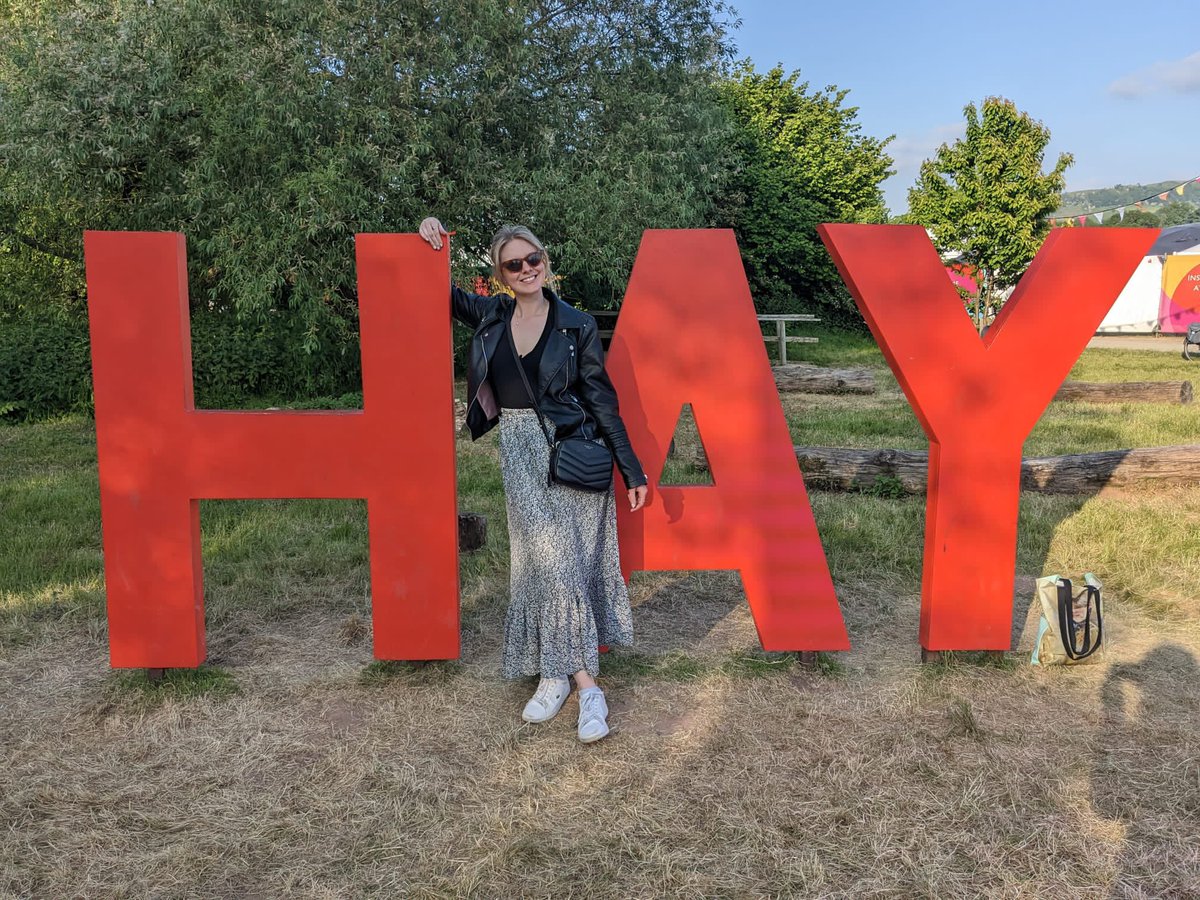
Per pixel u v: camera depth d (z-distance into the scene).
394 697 3.00
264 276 7.44
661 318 3.04
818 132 21.98
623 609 2.98
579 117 9.38
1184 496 5.54
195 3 7.43
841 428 8.66
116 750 2.68
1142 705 2.89
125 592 3.04
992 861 2.12
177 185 8.45
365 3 7.62
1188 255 23.97
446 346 2.91
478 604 3.93
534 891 2.03
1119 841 2.19
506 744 2.68
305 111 7.34
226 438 2.96
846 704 2.91
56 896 2.04
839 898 2.00
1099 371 13.85
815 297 21.19
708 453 3.10
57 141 7.54
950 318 2.98
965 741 2.66
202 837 2.25
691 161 10.80
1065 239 2.96
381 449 2.98
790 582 3.14
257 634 3.59
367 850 2.19
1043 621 3.19
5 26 9.51
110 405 2.93
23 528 5.15
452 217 8.37
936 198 18.98
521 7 8.51
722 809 2.33
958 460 3.04
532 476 2.76
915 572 4.31
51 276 12.79
